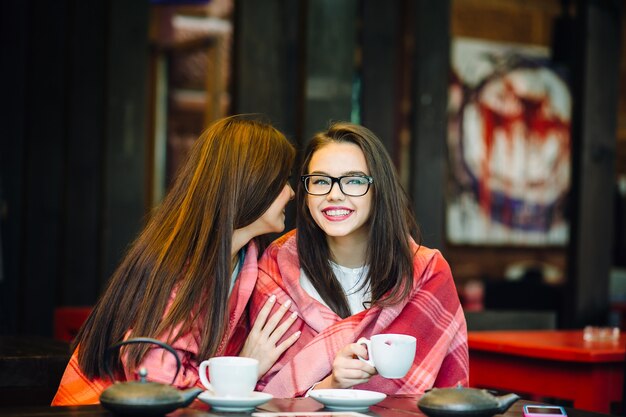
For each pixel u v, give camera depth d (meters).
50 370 2.75
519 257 10.41
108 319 2.28
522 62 10.37
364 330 2.49
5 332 5.91
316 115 4.94
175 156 9.62
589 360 3.19
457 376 2.59
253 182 2.35
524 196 10.40
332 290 2.57
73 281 5.98
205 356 2.24
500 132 10.29
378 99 5.21
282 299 2.54
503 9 10.28
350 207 2.46
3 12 5.98
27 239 6.02
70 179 6.01
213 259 2.28
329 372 2.42
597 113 5.63
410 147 5.32
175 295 2.26
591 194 5.63
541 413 1.86
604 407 3.27
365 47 5.21
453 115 10.12
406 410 1.93
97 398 2.24
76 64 6.05
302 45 4.96
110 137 5.86
